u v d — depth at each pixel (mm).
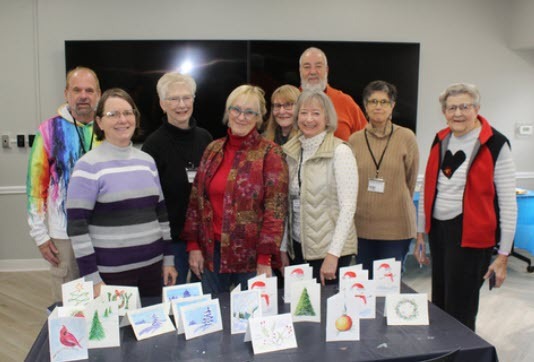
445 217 2207
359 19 4395
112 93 1883
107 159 1869
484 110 4703
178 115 2336
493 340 3043
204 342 1532
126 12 4168
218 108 4273
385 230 2490
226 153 2137
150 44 4137
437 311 1774
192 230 2178
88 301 1640
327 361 1410
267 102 4285
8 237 4309
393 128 2537
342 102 3074
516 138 4785
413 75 4426
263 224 2035
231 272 2062
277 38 4332
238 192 2025
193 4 4223
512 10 4582
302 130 2098
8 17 4066
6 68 4113
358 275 1704
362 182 2523
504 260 2133
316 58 2973
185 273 2455
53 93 4180
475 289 2182
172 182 2346
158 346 1506
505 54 4641
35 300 3684
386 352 1461
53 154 2230
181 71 4199
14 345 2957
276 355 1450
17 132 4188
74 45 4059
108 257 1859
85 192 1809
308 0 4320
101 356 1445
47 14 4102
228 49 4219
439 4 4484
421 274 4227
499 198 2109
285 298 1814
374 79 4379
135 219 1885
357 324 1541
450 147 2211
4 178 4227
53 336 1414
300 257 2195
